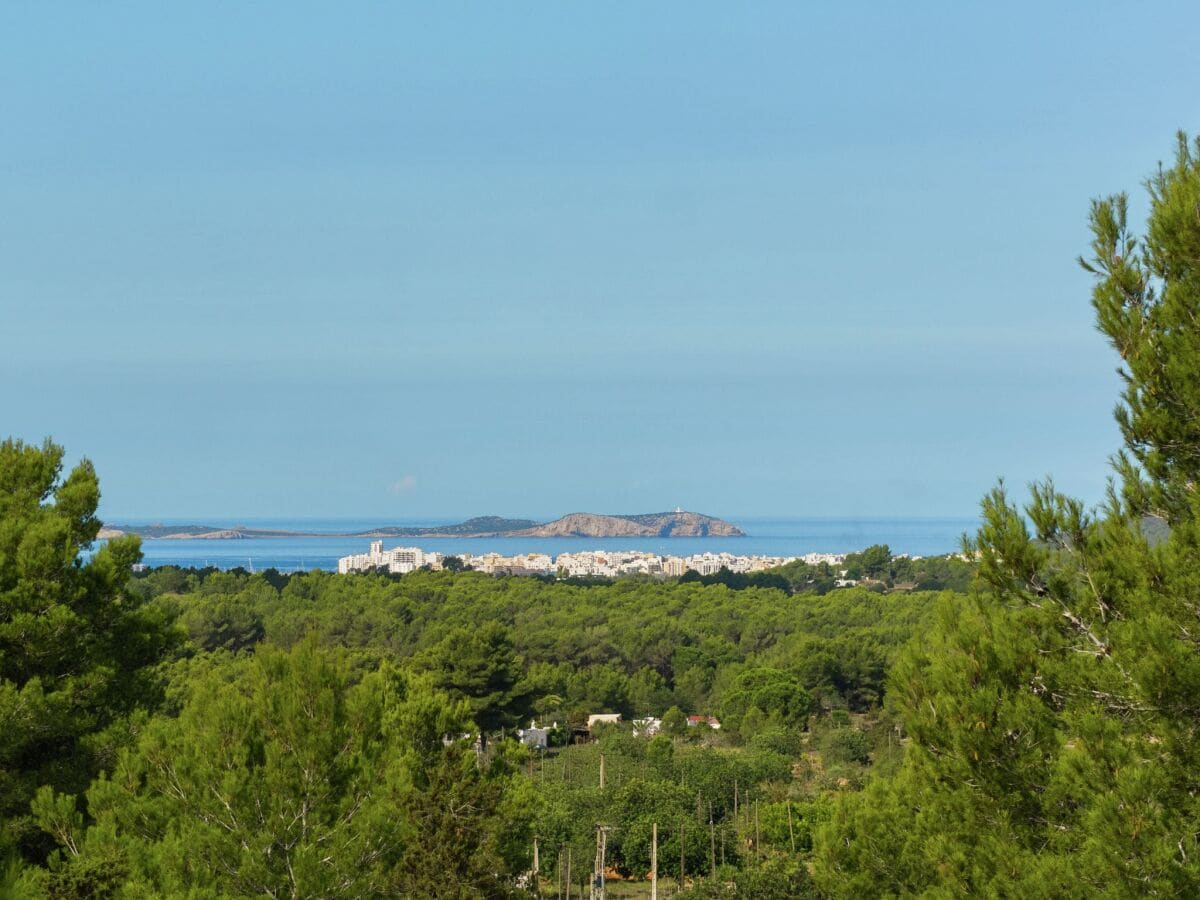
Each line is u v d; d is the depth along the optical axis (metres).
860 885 41.41
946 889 37.38
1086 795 34.16
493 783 79.31
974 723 37.25
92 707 59.44
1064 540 38.47
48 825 47.03
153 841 47.00
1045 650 38.09
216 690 51.69
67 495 62.78
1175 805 33.62
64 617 56.19
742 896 111.31
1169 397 36.97
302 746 49.09
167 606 66.12
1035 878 34.06
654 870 131.38
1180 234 37.12
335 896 47.22
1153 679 32.91
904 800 42.34
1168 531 36.97
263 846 46.75
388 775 51.47
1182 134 38.84
